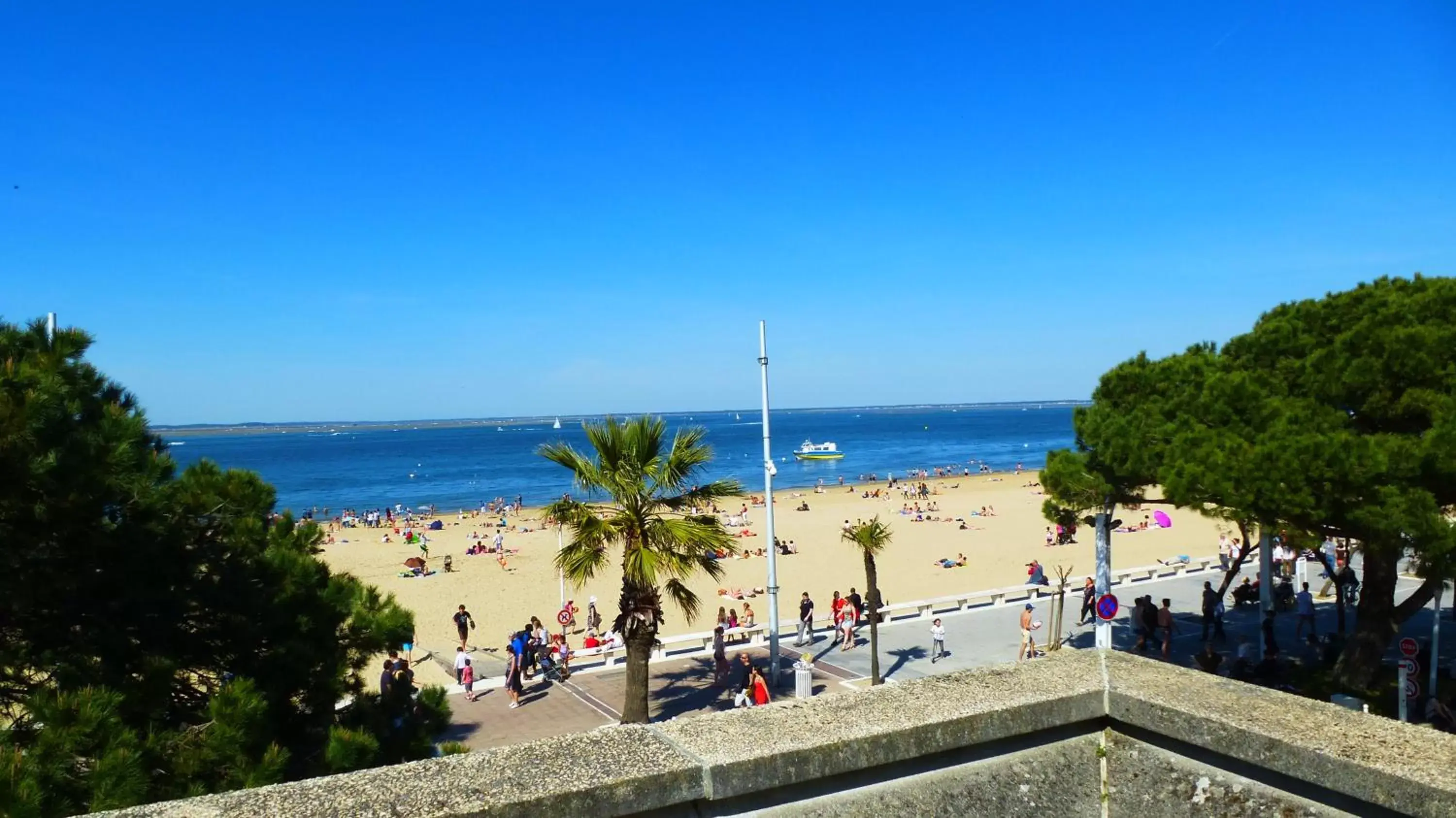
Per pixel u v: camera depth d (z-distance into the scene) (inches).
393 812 91.5
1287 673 722.2
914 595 1317.7
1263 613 756.6
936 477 4018.2
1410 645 559.8
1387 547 520.4
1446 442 468.4
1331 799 105.0
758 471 4475.9
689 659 888.3
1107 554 706.2
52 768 226.7
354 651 373.4
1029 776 123.7
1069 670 139.5
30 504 263.0
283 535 385.4
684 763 103.1
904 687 131.0
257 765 268.5
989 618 1037.2
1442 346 522.3
